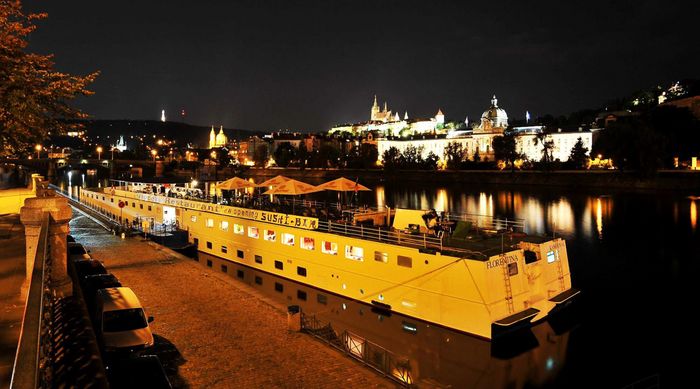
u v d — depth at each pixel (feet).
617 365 81.00
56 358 39.63
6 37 44.93
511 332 87.61
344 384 55.16
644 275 144.66
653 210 278.46
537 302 89.35
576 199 351.05
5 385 28.86
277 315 78.74
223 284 97.55
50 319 32.12
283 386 54.44
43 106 48.06
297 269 116.06
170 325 73.61
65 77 49.57
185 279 101.24
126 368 48.29
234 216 136.67
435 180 589.32
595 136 609.83
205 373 57.36
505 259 84.02
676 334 94.99
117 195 216.54
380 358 74.49
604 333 95.20
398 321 93.40
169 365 59.31
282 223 119.85
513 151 577.43
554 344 89.92
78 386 36.09
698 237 199.00
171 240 156.76
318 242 110.11
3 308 44.11
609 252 176.65
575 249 183.01
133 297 66.59
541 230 223.92
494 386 74.33
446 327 85.76
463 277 83.20
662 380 75.72
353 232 106.32
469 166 638.53
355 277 101.81
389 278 95.09
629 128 401.29
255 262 128.77
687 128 442.50
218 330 71.67
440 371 77.51
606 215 266.57
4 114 44.91
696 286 131.44
